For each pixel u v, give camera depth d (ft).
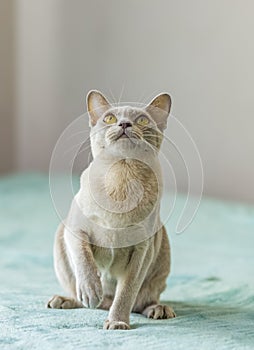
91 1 16.08
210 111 14.96
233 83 14.73
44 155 16.98
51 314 5.72
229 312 6.07
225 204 13.28
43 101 16.92
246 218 12.04
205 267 8.42
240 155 14.78
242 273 8.04
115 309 5.43
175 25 15.15
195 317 5.81
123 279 5.60
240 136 14.75
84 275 5.39
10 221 11.34
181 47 15.12
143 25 15.49
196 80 15.03
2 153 16.85
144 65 15.53
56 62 16.65
